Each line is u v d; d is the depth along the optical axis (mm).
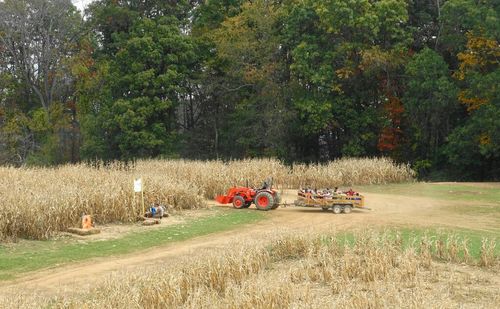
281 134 45719
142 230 18031
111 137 49469
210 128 53406
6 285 11609
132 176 22719
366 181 32656
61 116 56094
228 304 9438
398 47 42438
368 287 11148
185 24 54594
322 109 42500
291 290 10312
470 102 38844
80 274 12516
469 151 38250
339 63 44719
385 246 13148
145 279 10391
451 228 17562
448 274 12062
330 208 21797
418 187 30656
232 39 48750
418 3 46469
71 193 18172
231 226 18766
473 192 28000
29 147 55625
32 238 16266
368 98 45531
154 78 48594
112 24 53531
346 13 42062
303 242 14203
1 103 57906
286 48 48562
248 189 23328
